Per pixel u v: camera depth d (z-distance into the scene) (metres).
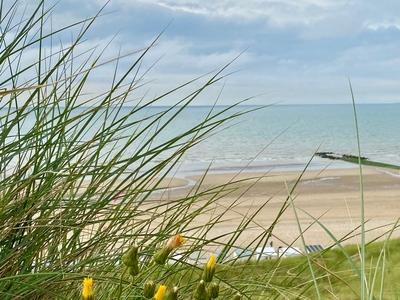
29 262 1.85
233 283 2.26
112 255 2.04
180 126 148.62
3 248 1.84
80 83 2.13
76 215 1.98
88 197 2.03
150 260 2.15
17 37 2.01
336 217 33.69
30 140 2.03
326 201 41.22
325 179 55.78
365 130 169.25
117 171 2.02
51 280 1.76
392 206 39.16
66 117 2.13
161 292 1.29
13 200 2.01
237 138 134.75
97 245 1.98
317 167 68.69
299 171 63.19
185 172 57.97
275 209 31.70
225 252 2.33
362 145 114.94
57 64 1.97
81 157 1.99
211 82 2.16
